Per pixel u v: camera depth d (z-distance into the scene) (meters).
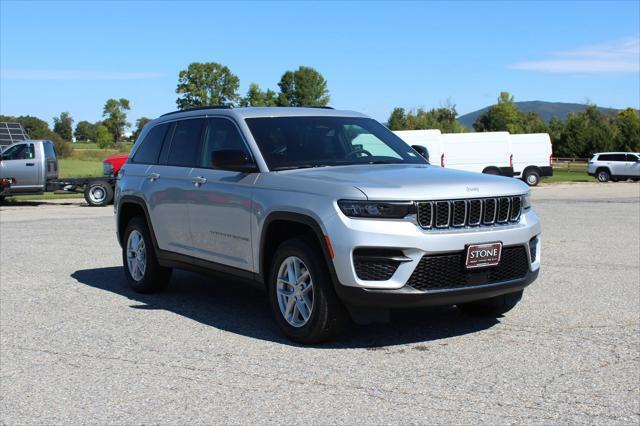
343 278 4.95
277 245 5.76
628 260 9.41
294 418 3.89
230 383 4.51
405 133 32.72
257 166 5.84
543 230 13.16
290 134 6.13
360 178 5.23
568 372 4.60
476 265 5.07
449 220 5.03
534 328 5.74
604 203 21.02
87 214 19.05
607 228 13.51
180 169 6.84
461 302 5.13
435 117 94.25
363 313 5.07
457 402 4.08
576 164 69.31
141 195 7.34
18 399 4.33
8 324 6.22
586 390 4.25
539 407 3.98
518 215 5.43
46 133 73.19
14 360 5.14
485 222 5.21
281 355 5.11
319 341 5.32
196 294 7.48
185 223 6.66
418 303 4.92
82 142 174.38
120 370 4.84
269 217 5.52
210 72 92.25
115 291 7.72
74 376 4.74
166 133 7.36
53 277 8.64
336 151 6.12
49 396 4.37
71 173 40.25
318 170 5.68
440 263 4.97
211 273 6.45
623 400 4.07
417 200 4.92
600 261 9.33
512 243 5.26
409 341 5.41
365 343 5.38
